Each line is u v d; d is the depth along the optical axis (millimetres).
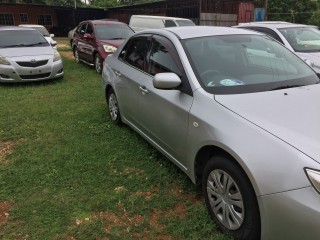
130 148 4797
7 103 7426
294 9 32625
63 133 5508
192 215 3238
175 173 4023
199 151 3139
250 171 2471
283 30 7984
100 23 11938
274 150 2414
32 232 3098
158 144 4090
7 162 4531
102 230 3105
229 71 3553
